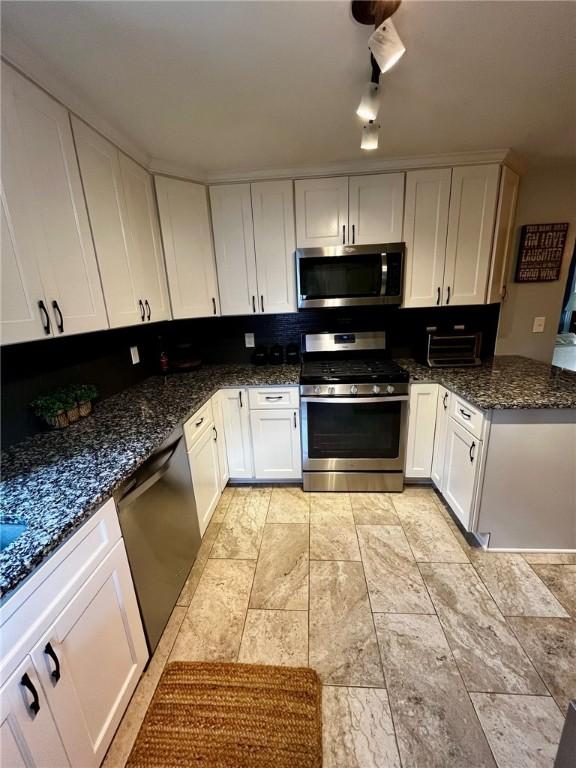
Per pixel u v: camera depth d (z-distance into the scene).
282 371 2.58
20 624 0.75
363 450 2.41
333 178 2.24
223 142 1.83
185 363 2.63
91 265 1.46
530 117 1.68
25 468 1.21
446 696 1.23
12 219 1.06
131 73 1.24
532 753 1.07
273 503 2.41
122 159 1.72
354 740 1.12
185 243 2.24
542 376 2.13
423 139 1.91
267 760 1.08
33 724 0.78
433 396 2.29
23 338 1.11
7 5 0.92
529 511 1.82
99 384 1.94
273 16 1.01
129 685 1.19
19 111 1.08
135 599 1.24
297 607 1.60
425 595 1.64
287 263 2.40
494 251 2.29
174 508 1.56
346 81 1.35
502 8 1.01
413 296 2.38
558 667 1.31
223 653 1.41
